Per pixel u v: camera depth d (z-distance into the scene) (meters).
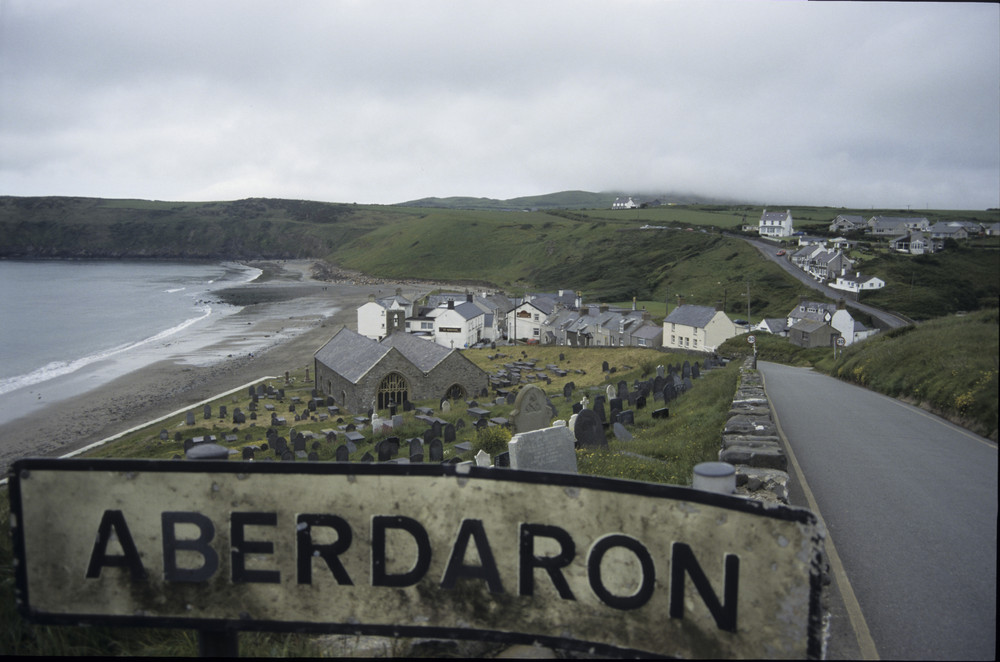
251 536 4.42
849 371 28.92
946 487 10.02
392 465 4.34
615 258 156.62
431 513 4.36
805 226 163.38
